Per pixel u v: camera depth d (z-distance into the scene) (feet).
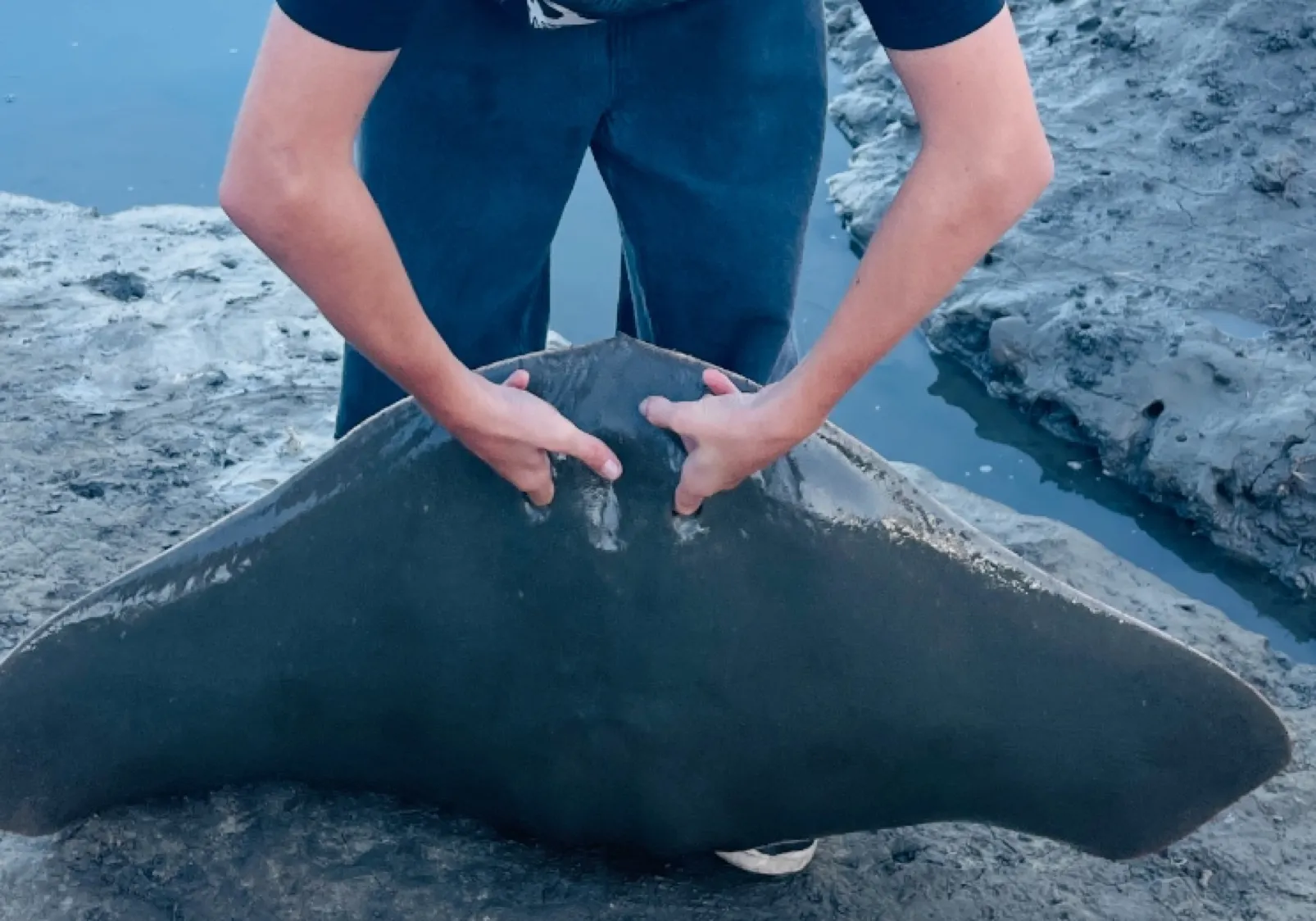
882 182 13.60
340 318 4.83
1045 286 12.07
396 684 5.74
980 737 5.66
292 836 6.63
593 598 5.45
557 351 5.36
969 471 11.14
